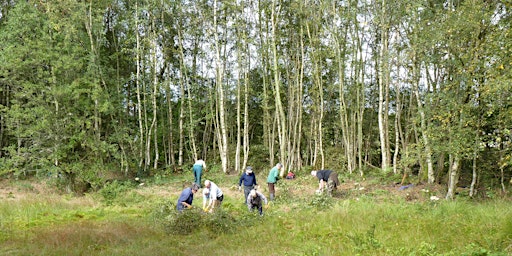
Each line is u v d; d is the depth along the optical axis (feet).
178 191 59.41
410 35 54.19
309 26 79.56
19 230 31.86
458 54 42.29
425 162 56.54
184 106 95.30
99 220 36.68
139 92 86.38
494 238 25.12
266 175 75.51
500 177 53.31
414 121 47.85
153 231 31.24
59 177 59.31
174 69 95.35
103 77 73.82
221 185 65.21
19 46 56.39
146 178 75.82
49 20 60.39
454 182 45.27
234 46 86.53
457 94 42.63
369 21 71.92
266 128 92.22
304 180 67.51
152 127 91.45
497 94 35.09
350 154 77.51
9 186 64.85
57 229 31.24
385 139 70.23
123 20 80.07
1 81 61.05
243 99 93.56
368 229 29.40
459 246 24.17
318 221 33.22
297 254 24.26
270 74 84.99
